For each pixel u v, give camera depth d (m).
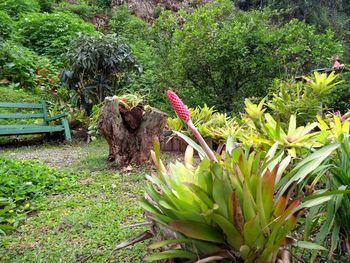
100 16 13.42
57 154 5.07
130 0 14.84
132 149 4.00
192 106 6.36
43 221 2.49
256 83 6.25
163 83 6.61
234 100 6.28
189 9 10.70
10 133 5.66
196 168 1.52
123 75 7.16
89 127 6.25
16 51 8.14
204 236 1.20
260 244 1.18
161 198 1.32
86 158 4.56
